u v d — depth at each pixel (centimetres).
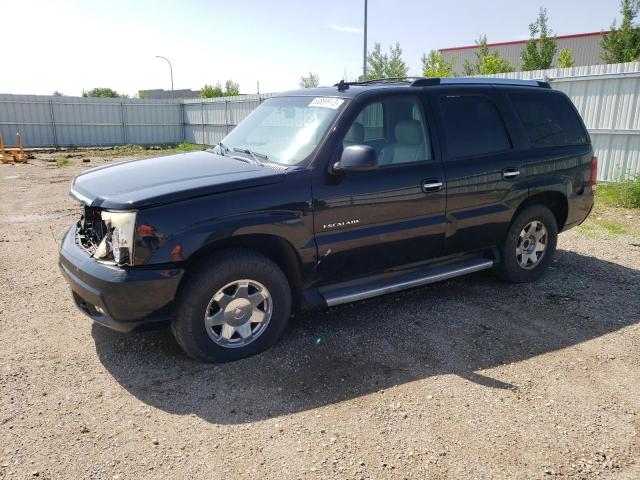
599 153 1198
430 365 385
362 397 344
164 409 330
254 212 368
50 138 2847
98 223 384
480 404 336
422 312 480
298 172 388
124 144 3030
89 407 332
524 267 543
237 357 387
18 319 465
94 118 2931
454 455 288
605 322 461
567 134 554
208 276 360
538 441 301
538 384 361
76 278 370
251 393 348
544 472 276
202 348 372
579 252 677
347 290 428
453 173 459
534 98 536
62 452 289
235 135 496
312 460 283
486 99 500
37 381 361
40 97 2777
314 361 389
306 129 425
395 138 439
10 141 2756
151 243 342
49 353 402
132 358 394
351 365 384
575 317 470
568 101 566
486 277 575
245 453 289
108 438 301
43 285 554
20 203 1058
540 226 543
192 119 3041
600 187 1145
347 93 437
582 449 294
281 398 342
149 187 363
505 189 496
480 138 486
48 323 457
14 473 271
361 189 409
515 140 507
